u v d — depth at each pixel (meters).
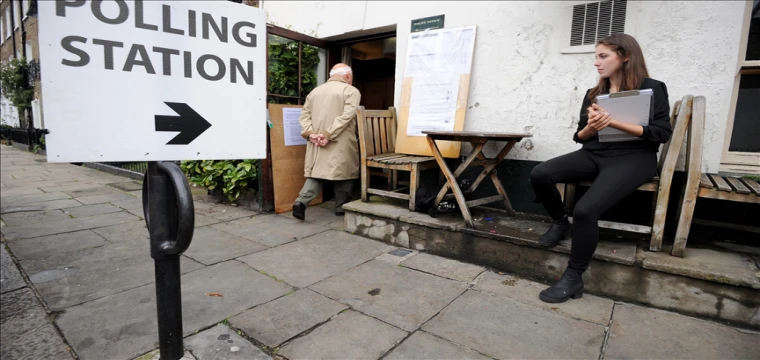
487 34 3.68
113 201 5.48
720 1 2.69
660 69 2.93
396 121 4.37
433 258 3.18
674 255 2.44
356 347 1.95
